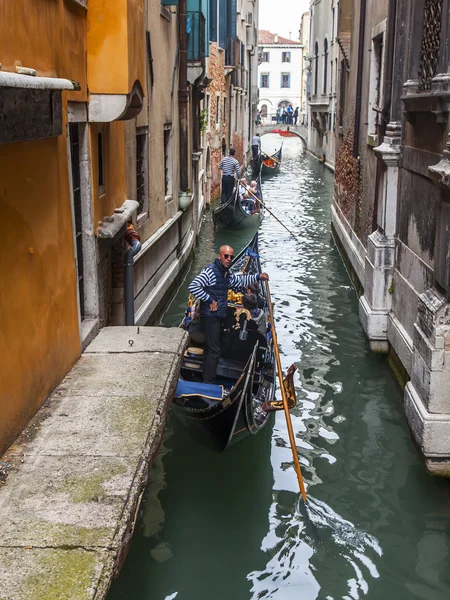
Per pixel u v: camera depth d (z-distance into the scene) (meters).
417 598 4.38
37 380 4.07
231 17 23.36
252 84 36.12
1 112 3.18
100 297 5.90
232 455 6.06
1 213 3.41
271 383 6.65
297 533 5.02
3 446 3.55
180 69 11.51
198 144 14.09
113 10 5.05
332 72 30.83
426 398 5.40
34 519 3.06
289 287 11.60
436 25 5.68
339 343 8.74
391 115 7.52
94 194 5.50
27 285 3.84
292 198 23.12
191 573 4.58
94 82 5.16
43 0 4.01
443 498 5.39
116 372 4.76
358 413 6.87
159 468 5.85
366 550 4.83
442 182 4.94
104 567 2.77
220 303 6.51
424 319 5.49
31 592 2.62
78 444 3.72
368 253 8.35
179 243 11.85
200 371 6.83
